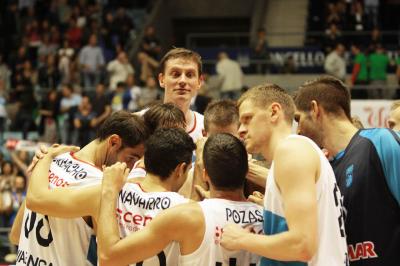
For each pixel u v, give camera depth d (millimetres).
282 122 4375
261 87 4465
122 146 5008
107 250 4359
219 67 21531
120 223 4617
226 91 21391
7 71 23844
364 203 4539
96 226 4816
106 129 5047
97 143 5098
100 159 5070
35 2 27609
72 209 4645
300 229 3840
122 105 19719
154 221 4336
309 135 4746
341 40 23969
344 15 24953
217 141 4473
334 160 4758
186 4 30875
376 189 4535
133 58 24766
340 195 4328
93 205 4590
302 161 3973
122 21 25922
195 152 5648
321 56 24438
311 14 26922
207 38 30781
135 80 22562
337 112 4676
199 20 31125
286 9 27766
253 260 4426
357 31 24516
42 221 4965
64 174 4957
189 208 4340
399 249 4508
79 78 22891
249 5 30406
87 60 22891
